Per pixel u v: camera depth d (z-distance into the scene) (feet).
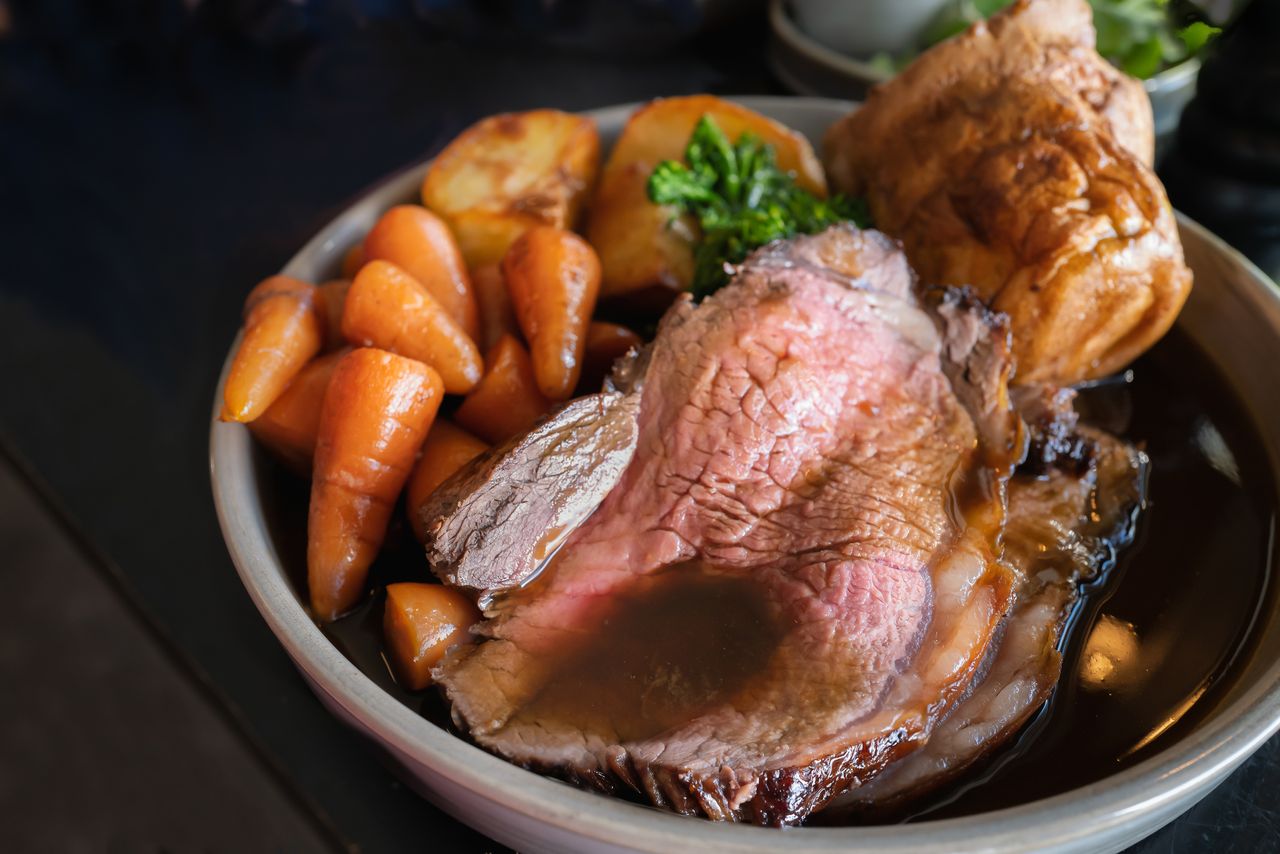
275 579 1.46
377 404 1.53
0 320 1.83
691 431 1.50
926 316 1.57
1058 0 1.68
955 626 1.42
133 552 1.62
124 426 1.72
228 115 2.16
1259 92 1.79
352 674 1.39
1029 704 1.42
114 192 2.02
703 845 1.29
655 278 1.71
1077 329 1.61
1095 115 1.65
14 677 2.19
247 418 1.56
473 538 1.46
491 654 1.44
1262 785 1.44
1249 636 1.48
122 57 2.28
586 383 1.69
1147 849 1.41
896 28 2.09
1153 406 1.66
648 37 2.27
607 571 1.46
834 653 1.40
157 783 2.06
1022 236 1.61
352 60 2.24
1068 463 1.57
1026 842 1.29
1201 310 1.68
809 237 1.60
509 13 2.33
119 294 1.86
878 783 1.39
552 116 1.81
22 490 2.32
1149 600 1.51
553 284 1.64
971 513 1.48
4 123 2.16
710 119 1.77
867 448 1.50
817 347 1.54
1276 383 1.61
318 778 1.47
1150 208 1.60
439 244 1.68
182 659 1.55
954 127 1.68
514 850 1.40
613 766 1.36
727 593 1.44
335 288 1.69
